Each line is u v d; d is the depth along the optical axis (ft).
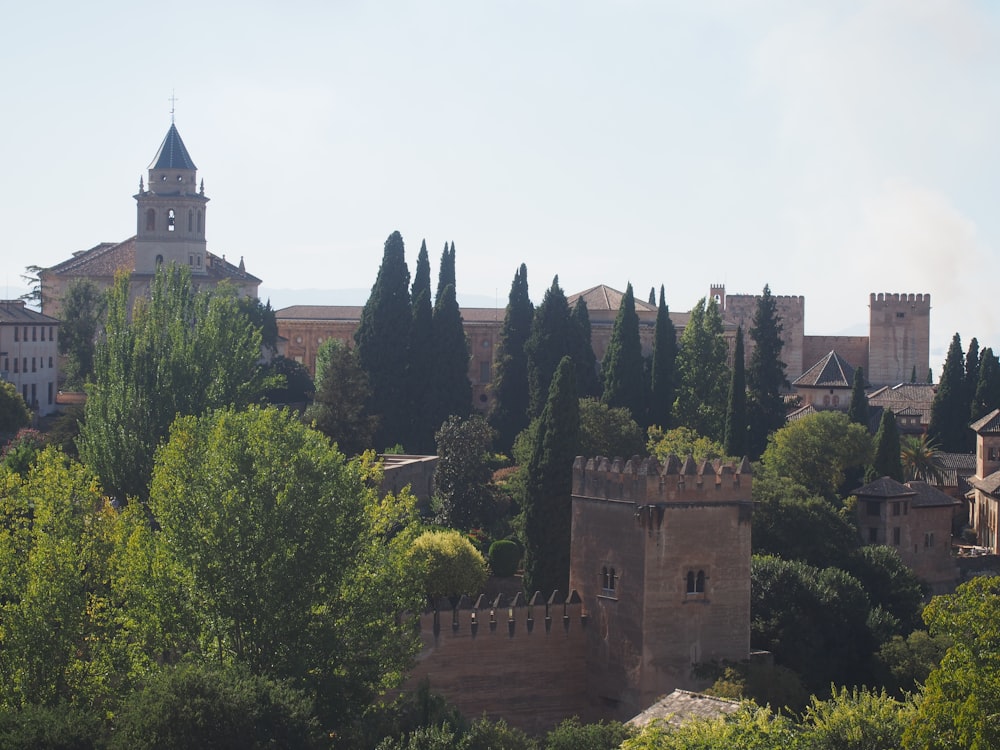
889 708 280.10
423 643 394.52
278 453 361.51
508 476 628.69
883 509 601.62
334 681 336.70
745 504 411.13
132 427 531.50
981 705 265.13
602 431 613.52
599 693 412.16
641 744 263.70
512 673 407.85
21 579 343.46
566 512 476.95
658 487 401.70
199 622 345.10
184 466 364.17
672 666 403.13
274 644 342.23
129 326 588.50
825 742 269.85
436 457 631.15
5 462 508.94
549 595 473.67
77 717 303.68
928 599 548.31
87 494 365.20
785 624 437.17
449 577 458.50
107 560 353.10
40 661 330.54
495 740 317.01
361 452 617.62
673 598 403.13
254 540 347.15
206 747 289.74
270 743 296.51
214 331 570.05
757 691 391.86
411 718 334.44
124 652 335.67
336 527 356.79
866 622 451.94
